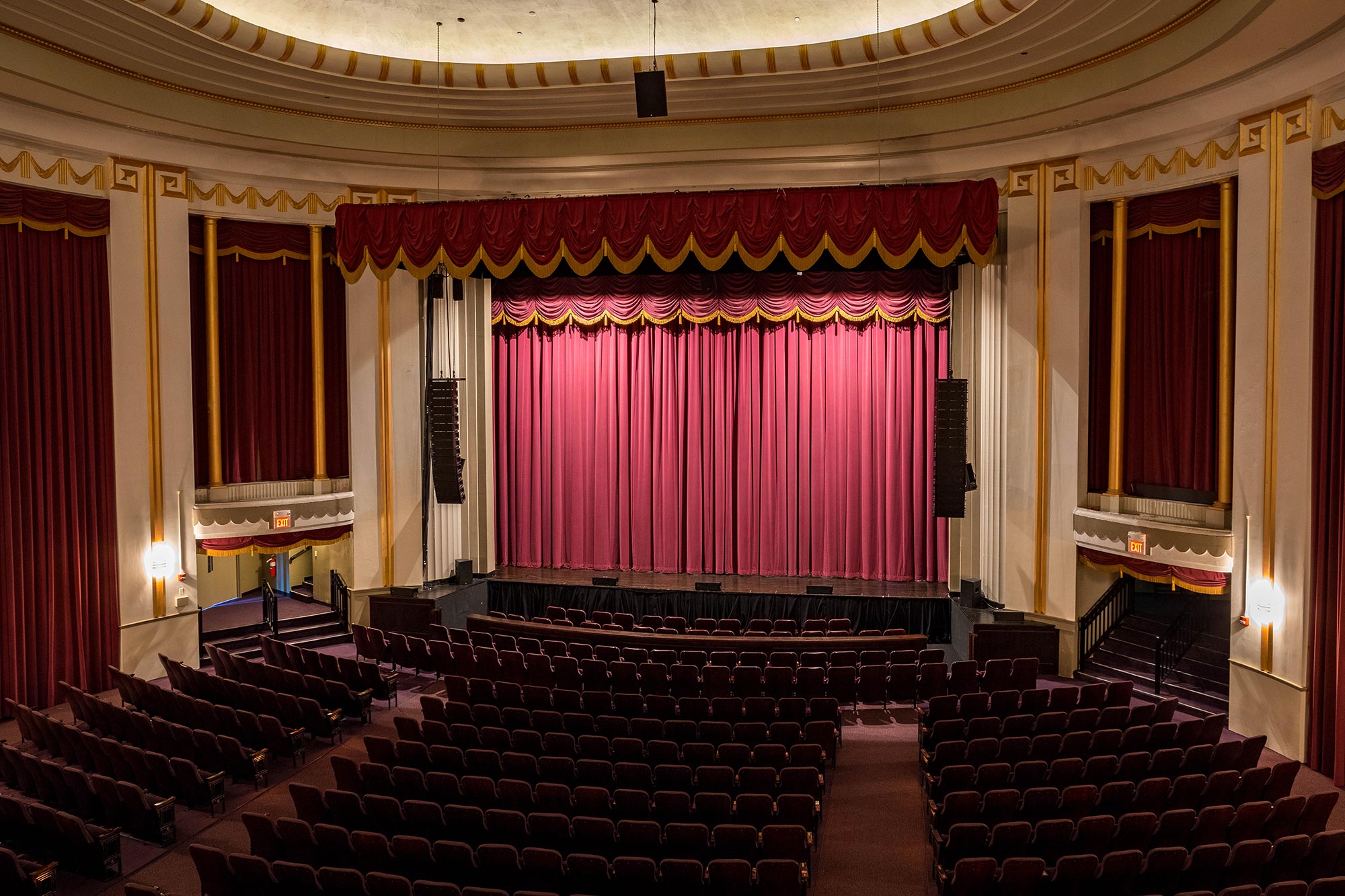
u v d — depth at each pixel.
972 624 12.76
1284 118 9.85
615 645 11.95
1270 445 10.00
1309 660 9.56
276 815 8.30
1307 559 9.60
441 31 12.33
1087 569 12.68
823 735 9.08
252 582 15.94
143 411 12.27
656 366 16.52
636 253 11.48
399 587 14.34
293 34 12.00
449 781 7.53
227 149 12.98
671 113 13.24
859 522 15.96
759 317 15.93
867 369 15.70
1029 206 12.68
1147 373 12.02
